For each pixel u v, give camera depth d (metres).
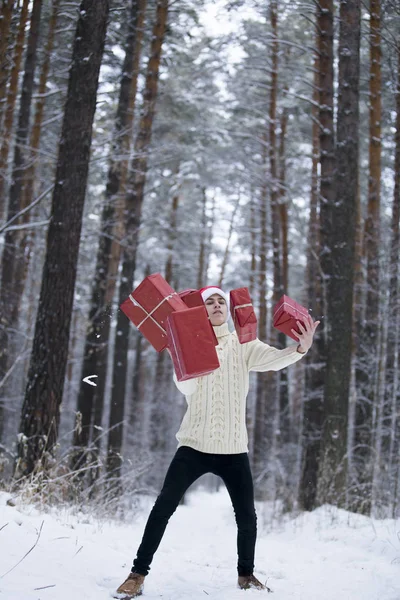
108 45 11.98
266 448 17.67
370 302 12.16
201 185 20.22
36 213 12.87
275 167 16.02
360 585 3.71
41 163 11.75
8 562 3.18
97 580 3.31
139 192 12.48
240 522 3.37
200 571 3.98
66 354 6.40
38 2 10.59
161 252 21.38
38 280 15.21
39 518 4.35
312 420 10.28
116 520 6.17
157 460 17.89
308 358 11.20
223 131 16.97
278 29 14.35
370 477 9.76
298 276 24.70
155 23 12.22
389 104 13.52
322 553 5.16
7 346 11.88
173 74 16.12
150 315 3.29
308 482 9.59
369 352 11.92
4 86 9.00
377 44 11.36
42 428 6.14
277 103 15.91
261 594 3.24
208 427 3.34
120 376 12.26
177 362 3.07
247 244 21.67
